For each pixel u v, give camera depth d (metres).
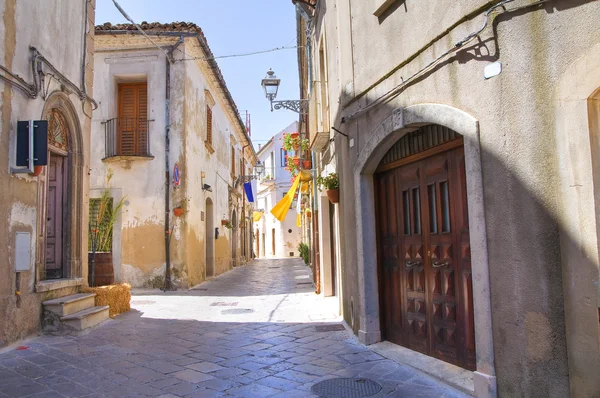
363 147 6.17
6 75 6.05
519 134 3.68
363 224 6.20
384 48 5.69
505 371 3.78
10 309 6.06
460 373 4.59
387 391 4.36
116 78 14.06
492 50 3.91
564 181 3.36
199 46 14.68
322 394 4.30
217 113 19.95
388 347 5.81
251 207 35.78
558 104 3.41
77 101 8.25
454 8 4.38
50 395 4.31
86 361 5.48
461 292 4.77
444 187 5.11
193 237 14.55
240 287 14.10
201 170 16.08
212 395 4.32
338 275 8.35
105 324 7.77
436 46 4.62
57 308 6.87
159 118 13.84
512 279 3.72
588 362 3.20
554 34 3.46
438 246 5.15
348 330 7.01
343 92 6.88
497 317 3.87
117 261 13.39
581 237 3.25
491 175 3.93
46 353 5.79
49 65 7.07
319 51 9.77
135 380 4.77
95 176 13.71
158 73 13.93
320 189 10.92
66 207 8.12
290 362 5.41
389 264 6.10
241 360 5.53
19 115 6.37
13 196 6.18
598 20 3.19
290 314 8.73
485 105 3.99
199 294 12.32
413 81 4.96
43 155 6.28
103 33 13.41
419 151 5.42
